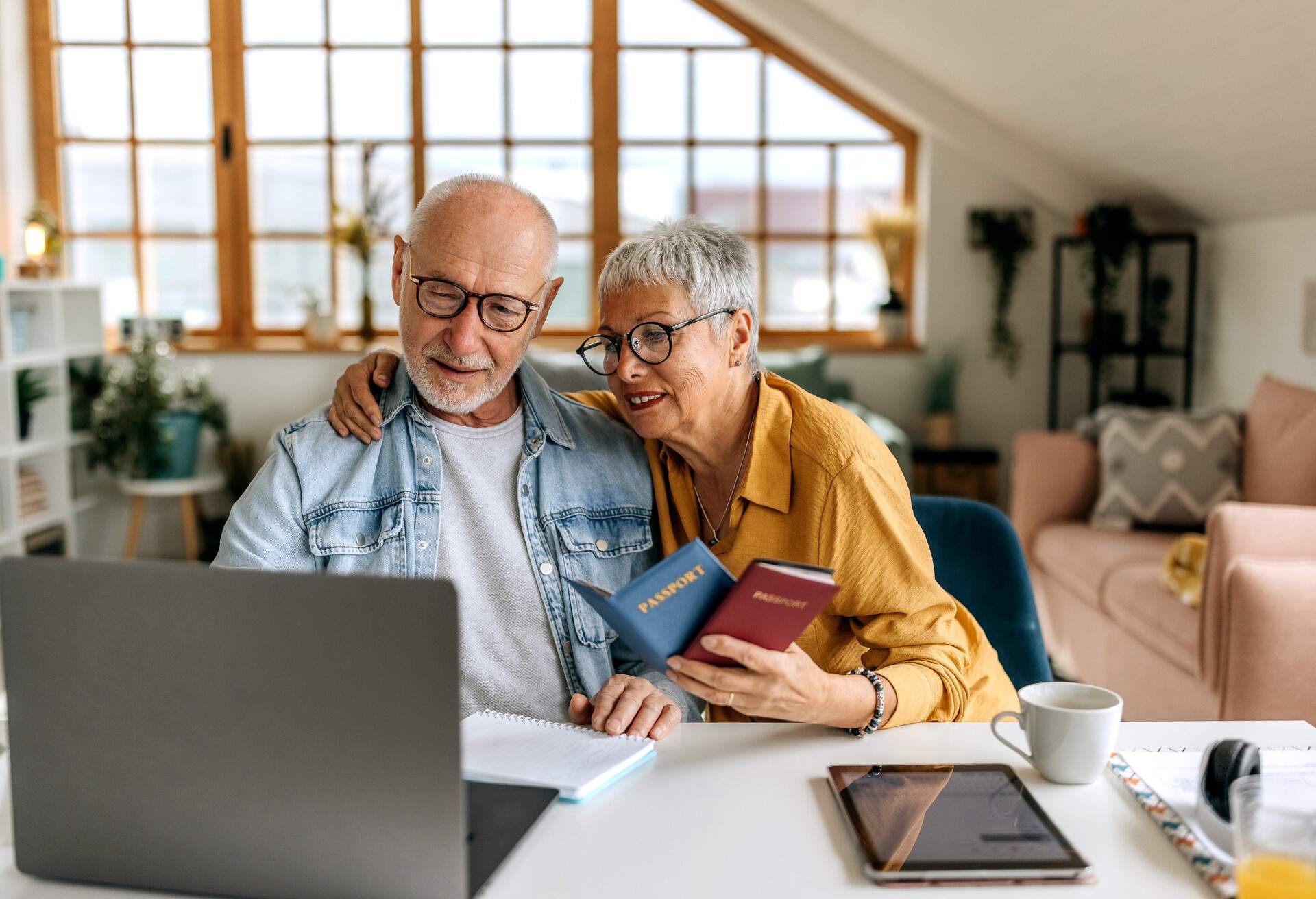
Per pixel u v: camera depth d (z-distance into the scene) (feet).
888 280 17.35
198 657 2.88
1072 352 16.07
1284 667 7.50
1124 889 2.96
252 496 4.93
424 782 2.79
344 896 2.90
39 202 16.83
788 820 3.35
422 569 4.91
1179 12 9.45
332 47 16.90
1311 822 2.66
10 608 2.98
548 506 5.06
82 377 15.56
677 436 4.87
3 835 3.38
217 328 17.40
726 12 16.99
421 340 4.80
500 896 2.91
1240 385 14.03
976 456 16.34
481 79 17.06
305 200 17.26
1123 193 15.48
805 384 15.80
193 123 16.99
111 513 16.62
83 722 2.99
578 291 17.53
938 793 3.45
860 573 4.67
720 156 17.33
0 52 16.06
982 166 16.92
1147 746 3.90
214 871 2.98
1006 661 5.63
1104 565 10.62
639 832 3.27
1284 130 10.55
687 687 3.77
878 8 13.74
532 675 4.97
